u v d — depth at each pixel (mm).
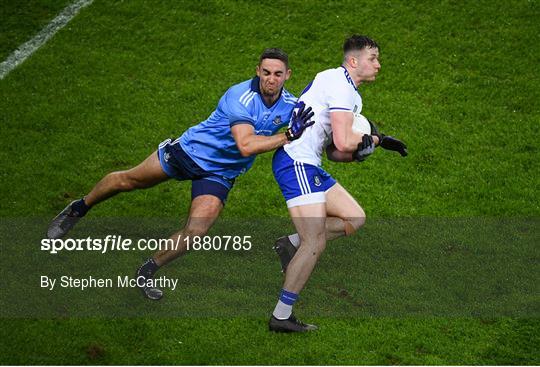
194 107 38531
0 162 34750
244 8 44031
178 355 25688
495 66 41094
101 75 40094
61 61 40875
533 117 38562
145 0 44562
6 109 37719
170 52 41594
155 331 26703
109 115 37750
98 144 36125
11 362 24891
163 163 28375
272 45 42062
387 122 38094
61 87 39281
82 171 34656
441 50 41875
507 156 36594
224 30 42844
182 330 26844
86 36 42438
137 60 41094
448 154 36625
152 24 43125
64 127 36906
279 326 26828
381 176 35406
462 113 38750
